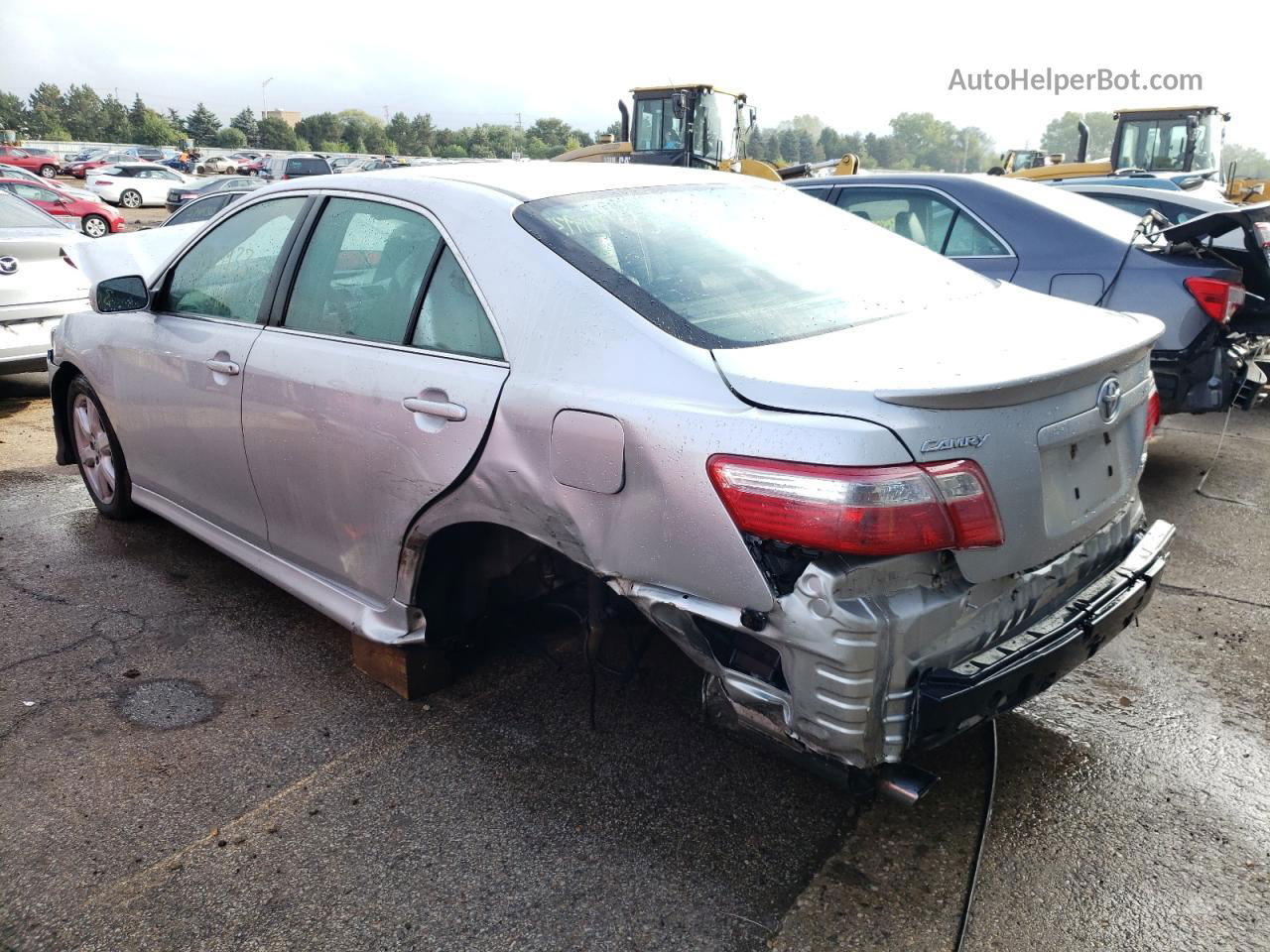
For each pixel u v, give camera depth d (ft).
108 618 12.19
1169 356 16.19
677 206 9.57
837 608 6.47
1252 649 11.55
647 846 8.14
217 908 7.46
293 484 10.51
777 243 9.47
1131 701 10.38
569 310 8.00
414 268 9.34
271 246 11.21
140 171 104.12
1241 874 7.82
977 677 6.82
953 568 6.88
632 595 7.57
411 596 9.57
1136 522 8.96
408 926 7.29
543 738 9.64
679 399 7.13
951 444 6.55
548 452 7.84
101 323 14.10
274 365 10.47
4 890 7.63
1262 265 16.98
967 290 9.62
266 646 11.53
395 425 9.05
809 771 7.45
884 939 7.16
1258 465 19.07
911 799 7.06
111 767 9.16
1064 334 8.18
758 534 6.64
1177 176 42.32
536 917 7.37
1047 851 8.07
